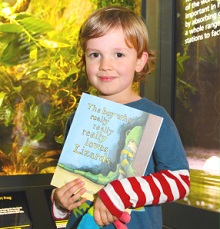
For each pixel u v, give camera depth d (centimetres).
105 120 87
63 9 200
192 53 178
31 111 194
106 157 85
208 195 165
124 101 92
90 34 87
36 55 196
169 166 84
